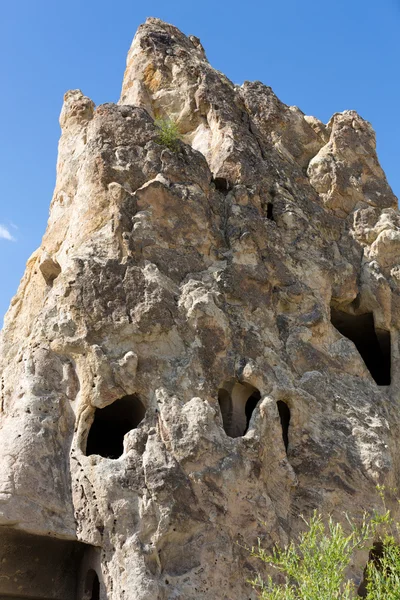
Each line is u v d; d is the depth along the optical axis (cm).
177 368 1597
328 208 2194
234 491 1503
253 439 1566
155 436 1498
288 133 2334
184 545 1438
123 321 1591
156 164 1834
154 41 2355
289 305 1872
